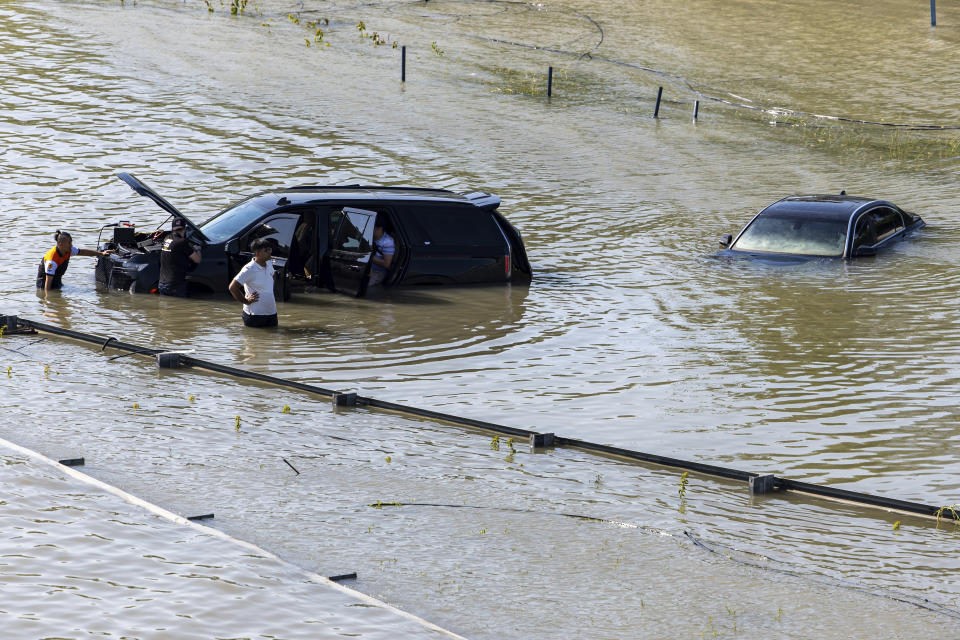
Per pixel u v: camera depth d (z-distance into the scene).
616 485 19.59
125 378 26.05
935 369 27.77
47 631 13.05
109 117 69.50
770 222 43.12
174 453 20.42
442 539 16.72
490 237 38.59
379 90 82.00
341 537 16.64
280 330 32.19
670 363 28.52
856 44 104.62
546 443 21.84
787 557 16.47
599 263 41.44
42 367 26.86
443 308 35.12
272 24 105.75
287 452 20.80
